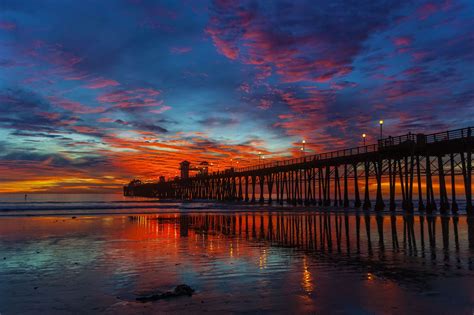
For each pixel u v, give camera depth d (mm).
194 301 7895
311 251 14352
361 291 8617
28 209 48688
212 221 29906
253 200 80188
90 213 41469
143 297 8188
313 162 53719
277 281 9609
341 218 31094
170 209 50688
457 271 10648
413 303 7695
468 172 30922
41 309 7496
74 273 10734
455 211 34625
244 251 14484
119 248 15492
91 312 7273
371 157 41531
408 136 35562
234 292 8578
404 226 23156
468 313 7078
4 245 16453
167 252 14352
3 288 9094
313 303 7742
